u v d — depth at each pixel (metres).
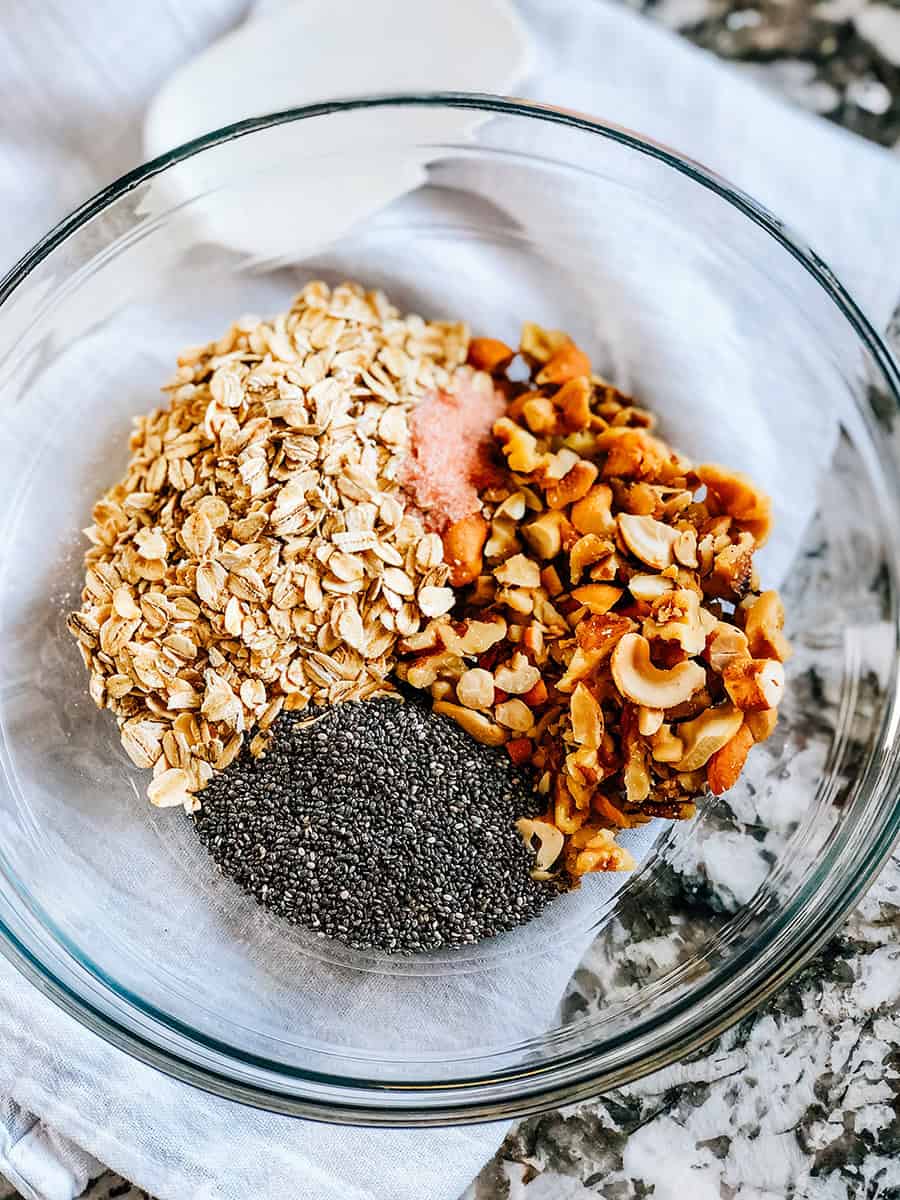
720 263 0.38
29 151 0.40
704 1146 0.37
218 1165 0.36
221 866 0.35
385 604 0.34
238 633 0.34
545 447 0.36
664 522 0.35
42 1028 0.36
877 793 0.35
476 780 0.34
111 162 0.40
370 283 0.40
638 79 0.40
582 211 0.38
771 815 0.37
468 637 0.34
